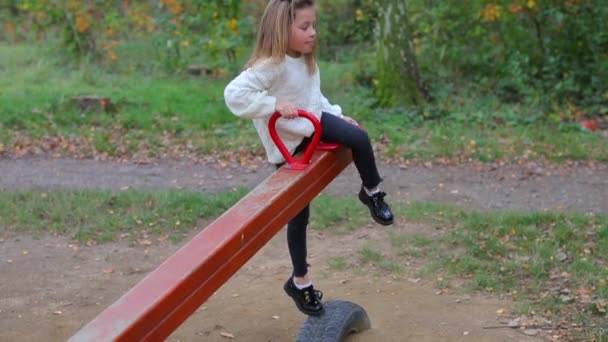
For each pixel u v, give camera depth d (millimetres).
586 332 4941
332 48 17047
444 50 13781
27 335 5223
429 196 8258
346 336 4867
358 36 16938
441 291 5742
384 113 11734
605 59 12672
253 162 9633
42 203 7793
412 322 5180
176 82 14000
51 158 9727
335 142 3893
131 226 7309
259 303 5656
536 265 6020
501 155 9703
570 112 11578
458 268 6102
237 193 8055
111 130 10930
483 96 12594
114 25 15156
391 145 10070
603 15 12766
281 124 3756
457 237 6711
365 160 3916
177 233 7199
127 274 6324
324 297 5691
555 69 12516
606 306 5270
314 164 3756
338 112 3990
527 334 4961
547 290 5648
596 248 6391
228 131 10875
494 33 13461
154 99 12391
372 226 7199
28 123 11039
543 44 13109
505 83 12680
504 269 6012
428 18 14188
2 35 18484
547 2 12766
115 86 13562
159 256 6711
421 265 6270
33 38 16656
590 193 8305
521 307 5348
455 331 5027
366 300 5605
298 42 3617
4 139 10359
